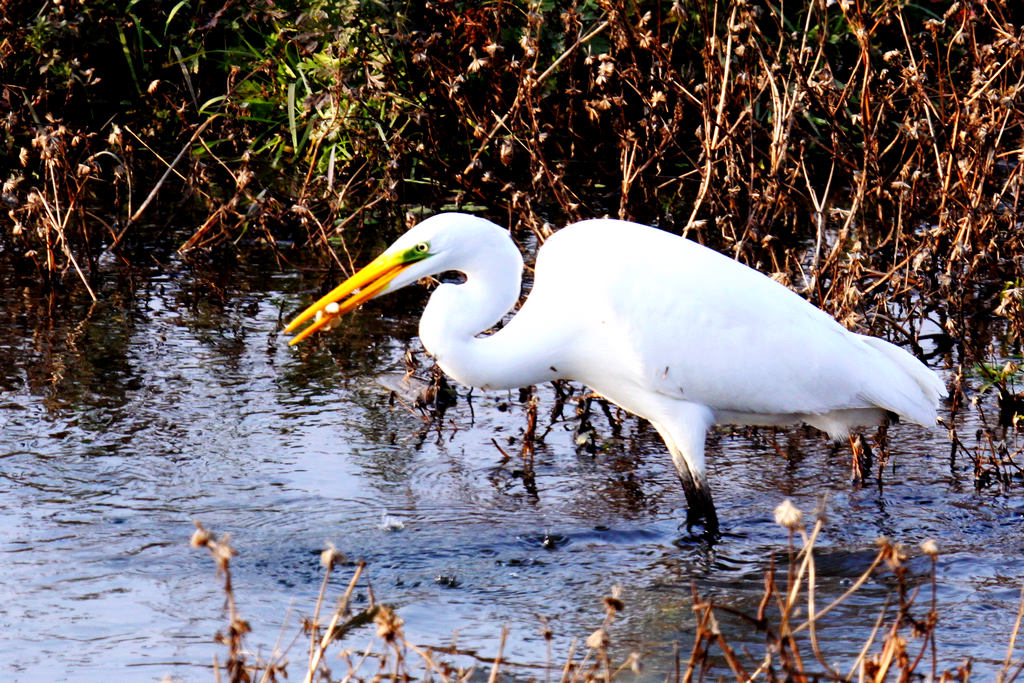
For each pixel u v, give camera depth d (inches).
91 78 659.4
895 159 655.1
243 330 492.7
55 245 542.3
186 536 335.6
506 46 608.4
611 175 611.2
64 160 550.0
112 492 360.2
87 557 320.8
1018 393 438.3
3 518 339.9
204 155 657.0
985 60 495.8
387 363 469.1
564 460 402.6
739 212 529.7
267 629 287.1
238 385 443.2
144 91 697.0
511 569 326.6
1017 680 267.4
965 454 408.2
